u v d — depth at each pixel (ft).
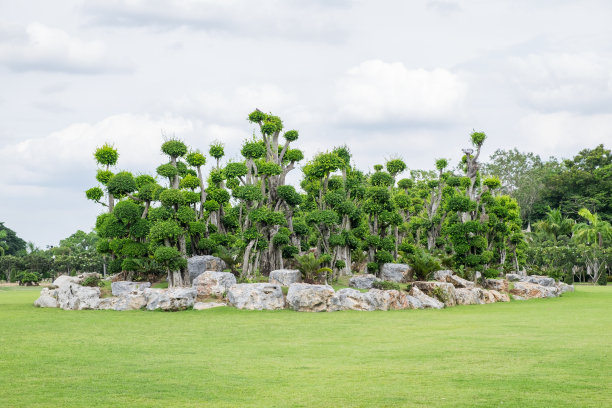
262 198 145.38
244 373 54.44
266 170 148.25
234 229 160.35
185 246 141.28
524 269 224.12
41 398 44.88
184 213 133.59
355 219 172.14
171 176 148.56
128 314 110.42
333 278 147.74
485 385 48.26
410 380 50.65
